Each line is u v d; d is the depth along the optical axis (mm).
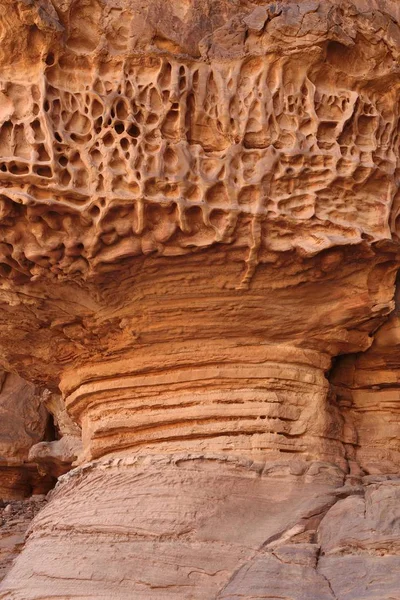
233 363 7805
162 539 7105
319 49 7141
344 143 7293
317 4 7199
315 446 7738
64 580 7172
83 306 7848
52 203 7062
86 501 7605
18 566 7684
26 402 13547
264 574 6586
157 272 7441
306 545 6773
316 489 7336
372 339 8016
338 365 8281
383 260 7500
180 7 7320
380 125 7398
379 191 7387
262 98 7168
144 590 6895
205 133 7234
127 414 8070
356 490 7219
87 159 7078
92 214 7133
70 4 7062
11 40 7047
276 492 7312
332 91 7320
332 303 7688
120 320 7836
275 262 7316
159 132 7117
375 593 6172
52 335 8336
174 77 7125
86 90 7141
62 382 8719
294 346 7832
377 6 7746
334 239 7199
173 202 7062
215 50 7203
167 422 7859
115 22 7156
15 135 7074
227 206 7094
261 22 7188
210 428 7715
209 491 7270
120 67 7156
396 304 7953
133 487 7449
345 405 8258
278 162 7145
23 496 13344
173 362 7883
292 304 7641
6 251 7422
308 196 7223
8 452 13070
